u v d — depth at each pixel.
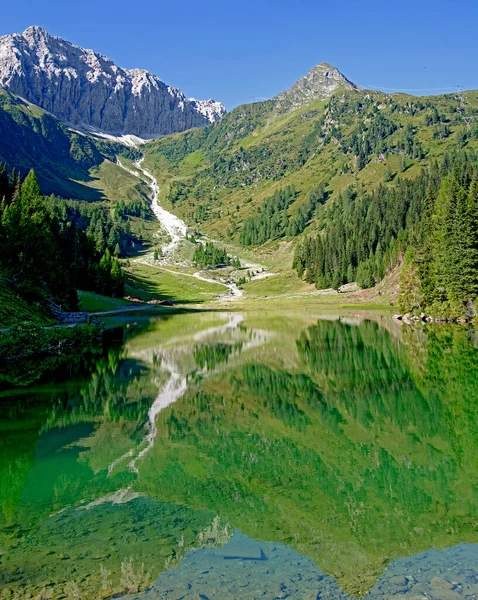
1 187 114.12
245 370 37.81
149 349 51.22
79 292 126.12
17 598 9.33
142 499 14.29
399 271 134.12
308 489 15.08
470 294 78.75
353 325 75.88
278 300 157.12
